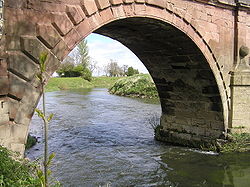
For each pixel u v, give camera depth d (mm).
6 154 5340
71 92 48281
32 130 16734
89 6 7559
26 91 6625
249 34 12469
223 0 11227
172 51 11859
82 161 11156
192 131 13414
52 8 6957
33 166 5750
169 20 9594
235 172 9977
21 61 6531
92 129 17172
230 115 12188
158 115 21875
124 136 15500
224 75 11852
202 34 10773
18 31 6461
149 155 12039
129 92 39625
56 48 7059
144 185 8891
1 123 6301
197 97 12859
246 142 12125
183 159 11445
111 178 9445
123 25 10102
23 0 6508
